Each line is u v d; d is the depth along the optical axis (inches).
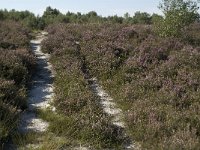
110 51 603.8
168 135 326.0
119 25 901.8
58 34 809.5
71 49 643.5
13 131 333.7
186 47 620.1
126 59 579.8
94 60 575.8
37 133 337.7
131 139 339.3
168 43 647.1
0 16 1391.5
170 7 733.9
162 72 498.0
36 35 1011.9
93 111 380.8
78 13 1609.3
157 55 572.4
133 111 381.1
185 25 736.3
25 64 538.6
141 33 750.5
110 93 471.8
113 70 534.3
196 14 733.3
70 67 547.5
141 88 454.6
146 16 1480.1
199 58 553.6
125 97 435.8
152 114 363.9
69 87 461.4
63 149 311.4
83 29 886.4
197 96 410.9
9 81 435.2
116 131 351.3
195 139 303.4
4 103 359.9
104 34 743.7
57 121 355.6
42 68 592.7
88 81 521.7
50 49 703.7
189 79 465.4
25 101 407.8
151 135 324.8
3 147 305.3
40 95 461.1
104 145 321.7
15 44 683.4
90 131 334.6
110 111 413.7
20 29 963.3
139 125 350.0
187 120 352.2
